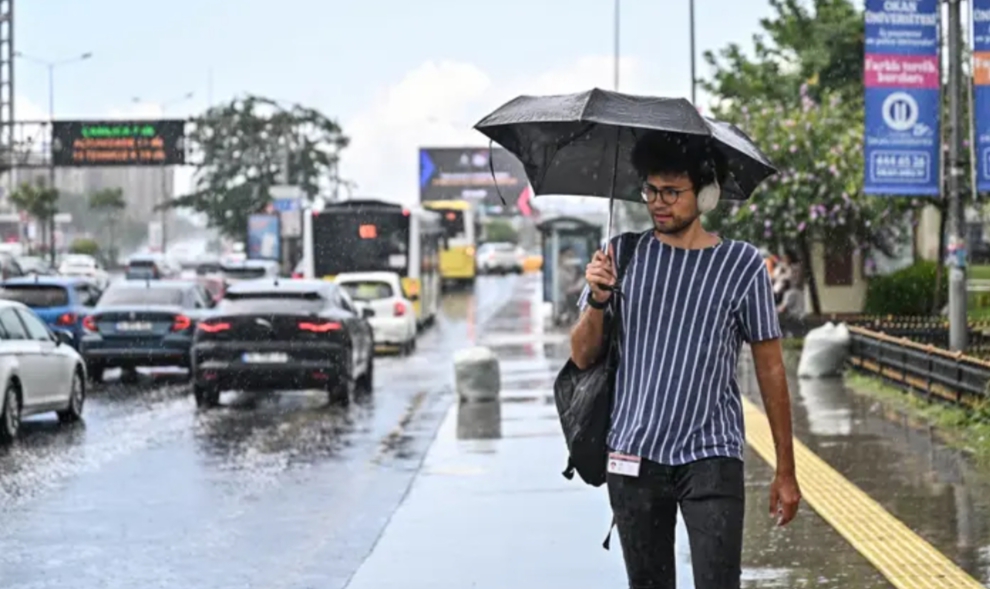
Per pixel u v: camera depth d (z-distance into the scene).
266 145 144.50
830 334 39.62
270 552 18.97
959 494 21.02
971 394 28.80
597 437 10.44
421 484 23.73
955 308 35.03
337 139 146.00
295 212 111.81
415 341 63.12
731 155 10.84
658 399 10.18
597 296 10.29
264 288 38.59
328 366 37.59
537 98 10.65
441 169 175.62
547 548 18.31
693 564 10.21
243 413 36.78
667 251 10.30
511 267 165.25
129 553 18.94
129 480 25.30
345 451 29.11
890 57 34.00
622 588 16.06
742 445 10.36
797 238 59.34
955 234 35.03
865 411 31.36
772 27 71.06
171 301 47.81
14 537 20.02
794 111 58.50
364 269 72.25
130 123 109.75
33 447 29.92
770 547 17.69
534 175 11.48
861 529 18.64
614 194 11.02
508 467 25.50
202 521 21.27
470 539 19.02
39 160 109.38
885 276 58.81
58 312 48.69
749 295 10.23
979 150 32.97
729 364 10.30
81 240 196.12
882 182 34.12
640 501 10.32
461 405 36.25
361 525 20.84
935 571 16.27
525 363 50.62
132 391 43.44
